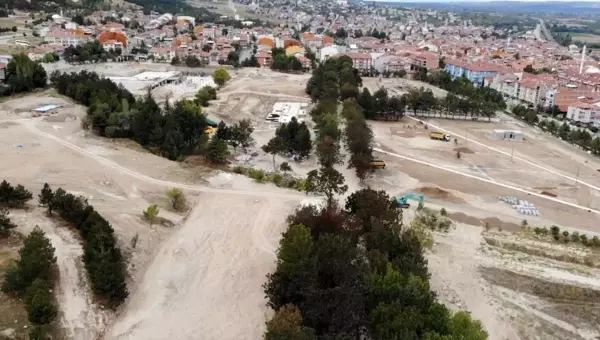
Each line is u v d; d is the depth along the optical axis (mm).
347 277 62562
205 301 68625
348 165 127562
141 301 67438
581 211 108875
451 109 192750
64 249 74000
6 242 74562
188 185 106125
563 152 156125
